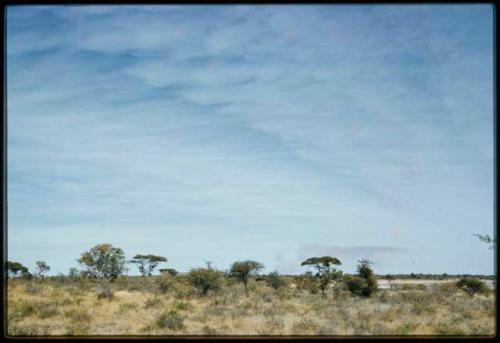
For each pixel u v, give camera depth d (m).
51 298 27.00
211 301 28.70
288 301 29.41
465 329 18.17
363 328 18.08
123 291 34.50
